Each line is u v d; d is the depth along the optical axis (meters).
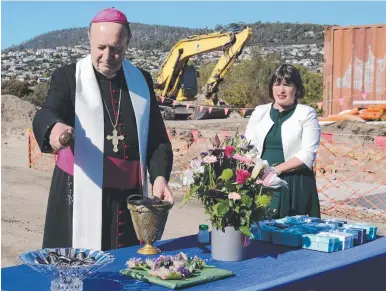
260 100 35.44
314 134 4.41
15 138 19.27
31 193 10.44
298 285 2.64
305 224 3.68
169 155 3.55
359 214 8.98
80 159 3.37
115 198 3.42
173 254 3.08
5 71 97.31
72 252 2.63
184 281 2.53
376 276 3.24
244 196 3.00
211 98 25.62
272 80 4.48
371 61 18.11
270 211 3.40
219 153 3.19
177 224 8.03
